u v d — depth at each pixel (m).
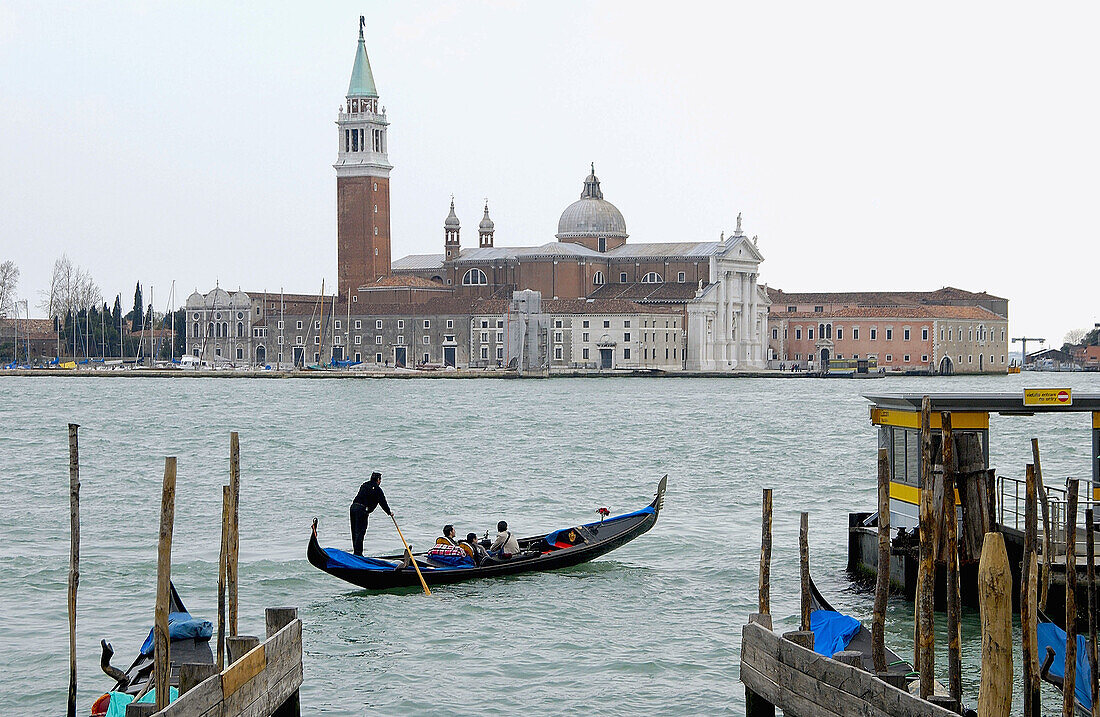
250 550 47.72
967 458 33.97
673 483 70.00
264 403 152.88
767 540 25.92
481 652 33.88
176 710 18.50
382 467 79.31
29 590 40.34
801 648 21.62
